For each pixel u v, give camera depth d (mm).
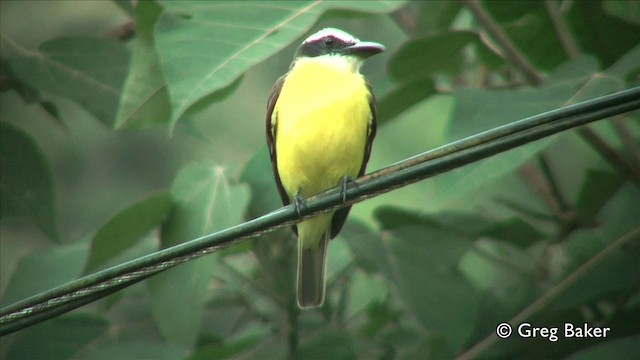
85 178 18422
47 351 10789
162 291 9555
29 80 11422
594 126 11625
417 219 10273
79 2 17547
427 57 10859
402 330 10852
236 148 18016
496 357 10156
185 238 9570
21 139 11008
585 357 10031
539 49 11227
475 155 7227
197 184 9703
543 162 11812
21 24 17328
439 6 11484
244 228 7570
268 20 8258
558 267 11180
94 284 7469
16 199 11070
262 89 18109
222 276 11078
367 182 7562
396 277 10172
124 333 11062
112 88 11508
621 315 9938
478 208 11938
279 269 10656
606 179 11414
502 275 12570
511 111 8664
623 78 8742
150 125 9820
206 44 8117
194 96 7969
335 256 11250
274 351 10398
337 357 10352
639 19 11430
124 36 12359
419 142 16469
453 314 10039
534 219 11938
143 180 18625
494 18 11023
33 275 10781
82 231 18094
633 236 10344
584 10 11016
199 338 11305
